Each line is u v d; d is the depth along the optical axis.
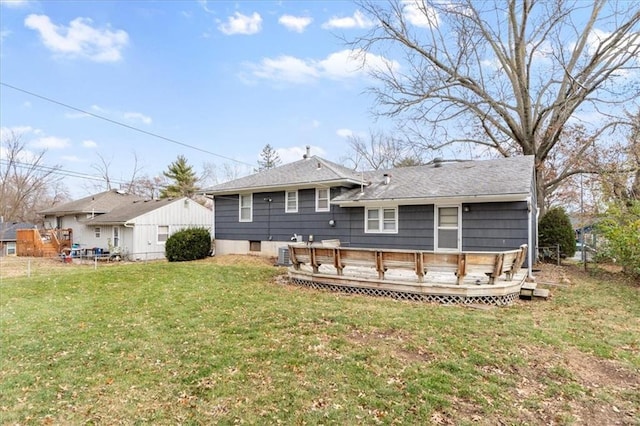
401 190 12.16
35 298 7.87
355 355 4.33
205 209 22.28
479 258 6.67
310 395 3.46
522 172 10.98
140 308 6.83
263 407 3.29
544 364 4.16
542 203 15.87
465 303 6.77
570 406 3.32
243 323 5.68
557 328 5.40
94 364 4.33
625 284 9.20
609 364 4.22
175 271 10.91
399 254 7.22
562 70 14.86
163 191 38.41
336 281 8.14
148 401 3.46
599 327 5.54
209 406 3.34
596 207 13.28
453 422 3.04
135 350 4.73
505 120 16.41
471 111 16.94
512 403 3.35
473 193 10.31
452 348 4.55
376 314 6.00
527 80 15.75
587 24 14.47
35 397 3.58
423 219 11.77
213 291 8.16
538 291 7.36
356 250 7.76
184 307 6.79
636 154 13.49
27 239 22.56
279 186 14.61
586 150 15.97
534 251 12.95
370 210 12.93
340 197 13.11
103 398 3.54
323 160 16.22
